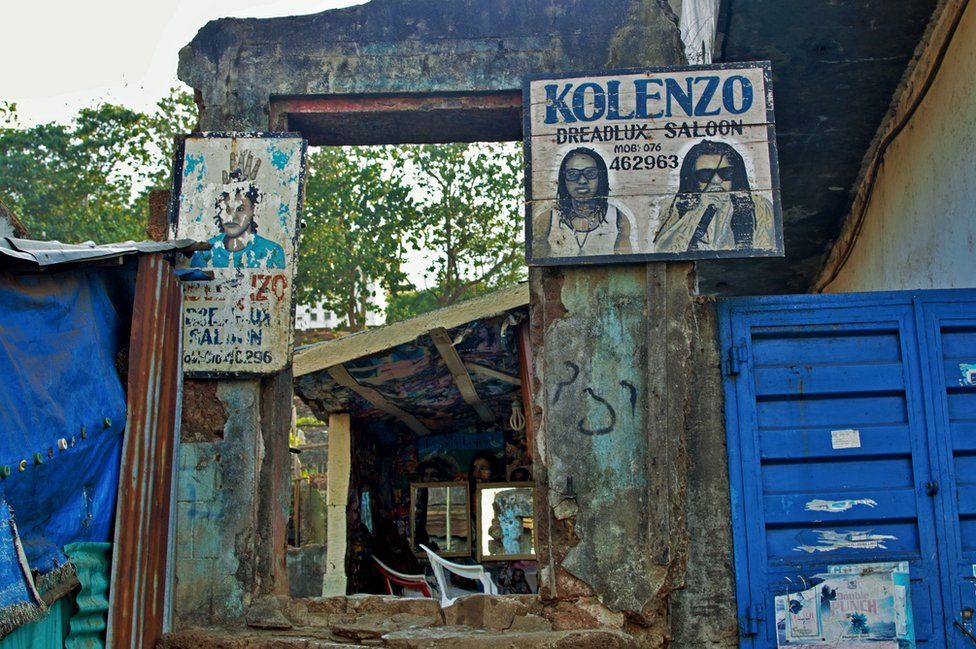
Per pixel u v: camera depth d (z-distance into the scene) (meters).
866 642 5.95
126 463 5.48
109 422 5.32
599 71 6.41
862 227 9.44
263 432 6.50
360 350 9.16
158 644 5.91
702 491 6.18
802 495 6.15
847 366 6.29
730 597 6.06
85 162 16.05
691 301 6.24
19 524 4.51
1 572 4.12
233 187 6.65
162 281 6.00
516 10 6.92
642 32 6.77
